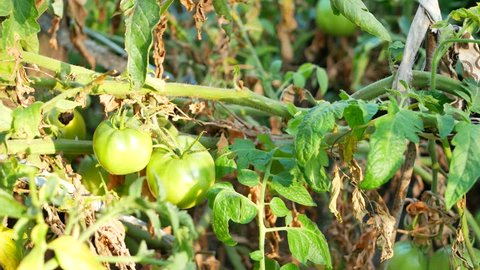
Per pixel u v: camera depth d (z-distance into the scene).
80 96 1.11
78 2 1.43
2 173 1.06
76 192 1.08
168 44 1.70
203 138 1.23
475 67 1.18
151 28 1.06
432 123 1.09
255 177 1.11
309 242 1.09
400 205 1.21
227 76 1.58
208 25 1.66
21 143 1.12
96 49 1.59
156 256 1.27
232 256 1.54
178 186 1.09
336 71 1.77
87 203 1.08
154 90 1.13
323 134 1.03
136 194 0.91
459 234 1.15
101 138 1.08
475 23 1.17
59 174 1.14
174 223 0.91
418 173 1.41
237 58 1.78
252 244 1.56
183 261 0.92
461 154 0.99
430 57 1.21
